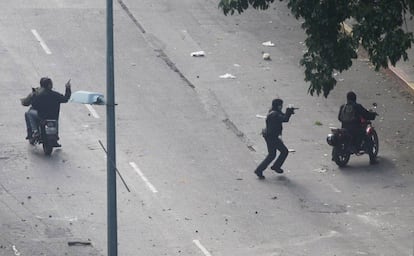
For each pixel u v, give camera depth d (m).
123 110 86.06
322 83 65.25
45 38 100.19
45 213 67.94
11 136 80.38
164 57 98.12
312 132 84.38
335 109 89.44
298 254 62.88
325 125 85.94
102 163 76.44
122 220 67.44
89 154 77.94
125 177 74.19
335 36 65.00
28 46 98.12
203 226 66.94
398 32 63.94
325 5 64.31
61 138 80.50
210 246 63.94
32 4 108.69
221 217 68.38
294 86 93.62
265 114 87.25
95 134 81.50
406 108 90.00
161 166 76.44
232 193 72.38
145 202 70.31
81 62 95.38
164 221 67.56
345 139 76.75
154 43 101.06
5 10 106.56
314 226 67.31
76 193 71.31
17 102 86.44
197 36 103.69
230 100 89.69
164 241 64.50
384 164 78.25
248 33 105.69
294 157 79.25
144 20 106.50
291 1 64.75
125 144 79.88
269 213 69.25
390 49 63.81
